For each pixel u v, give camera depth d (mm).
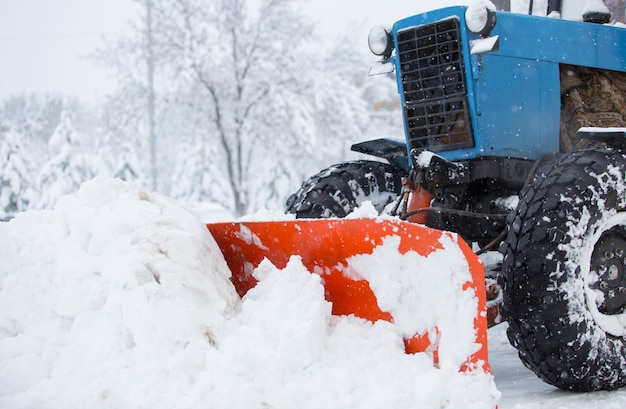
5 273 3180
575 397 3258
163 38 22422
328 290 3178
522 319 3246
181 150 25438
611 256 3430
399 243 2906
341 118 23078
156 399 2564
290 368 2648
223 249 3418
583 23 4340
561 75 4328
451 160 4027
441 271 2793
